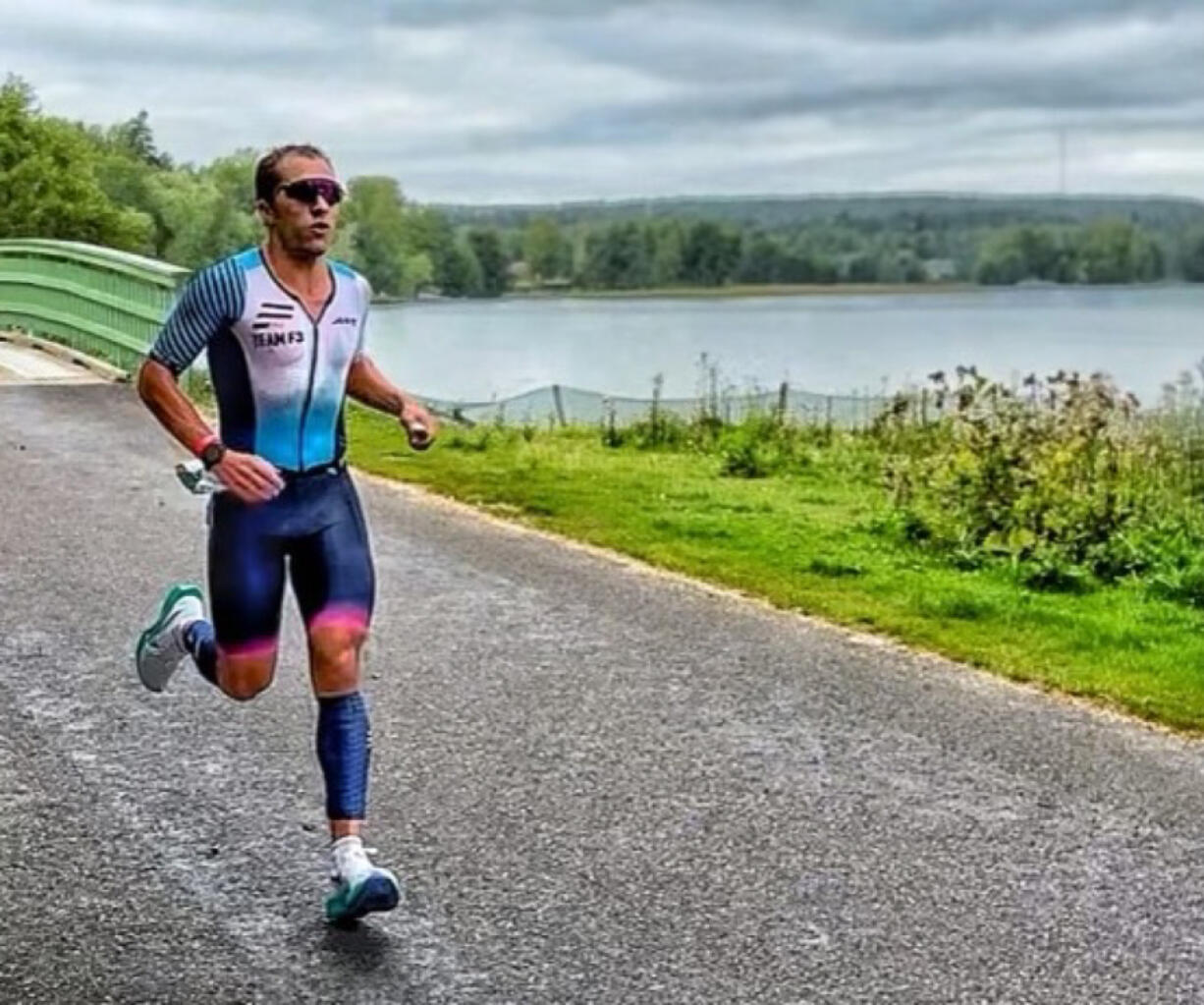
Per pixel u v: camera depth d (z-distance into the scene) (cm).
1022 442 1027
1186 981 397
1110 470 1045
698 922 429
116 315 1642
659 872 461
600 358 3403
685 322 5878
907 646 708
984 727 594
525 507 1028
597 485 1136
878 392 2367
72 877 455
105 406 1420
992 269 8644
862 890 450
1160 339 4812
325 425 434
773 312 7331
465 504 1038
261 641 436
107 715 597
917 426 1433
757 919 431
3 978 396
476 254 5450
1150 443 1162
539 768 545
